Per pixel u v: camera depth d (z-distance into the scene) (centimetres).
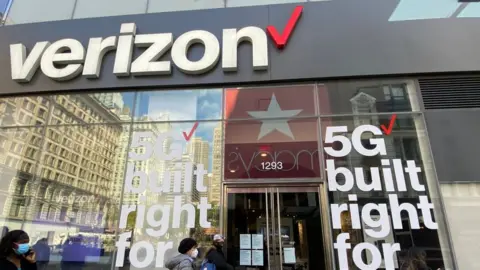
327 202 627
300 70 707
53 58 755
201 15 770
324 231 611
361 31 725
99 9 830
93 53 750
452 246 577
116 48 755
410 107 678
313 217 621
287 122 692
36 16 843
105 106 738
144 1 823
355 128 675
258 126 695
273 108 703
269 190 648
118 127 721
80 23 795
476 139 636
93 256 638
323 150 665
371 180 635
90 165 704
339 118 685
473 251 574
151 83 729
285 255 602
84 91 748
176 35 759
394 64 695
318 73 702
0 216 689
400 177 632
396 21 726
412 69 688
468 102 666
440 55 691
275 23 745
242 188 655
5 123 750
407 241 591
